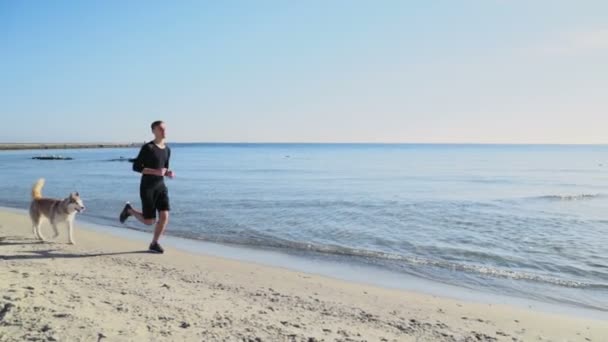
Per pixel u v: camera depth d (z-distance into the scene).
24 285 4.98
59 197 18.64
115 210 14.57
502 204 17.53
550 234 11.39
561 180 32.25
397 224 12.65
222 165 53.94
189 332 3.79
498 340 4.29
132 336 3.58
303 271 7.37
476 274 7.62
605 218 14.05
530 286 7.00
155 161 7.13
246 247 9.34
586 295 6.60
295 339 3.80
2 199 17.80
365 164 59.12
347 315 4.80
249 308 4.76
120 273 6.07
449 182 29.81
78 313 4.03
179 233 10.75
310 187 24.89
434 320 4.86
